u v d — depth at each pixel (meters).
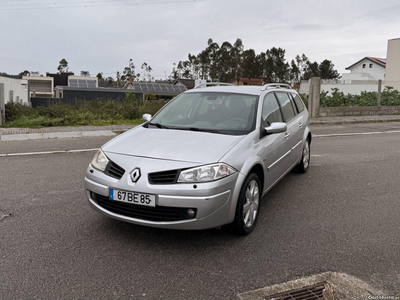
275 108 5.18
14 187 5.48
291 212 4.76
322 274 3.21
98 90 38.25
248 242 3.81
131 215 3.55
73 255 3.42
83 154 7.97
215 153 3.63
